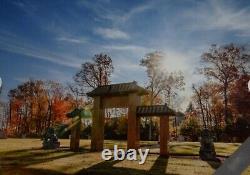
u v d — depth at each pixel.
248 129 32.97
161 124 15.88
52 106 52.28
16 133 52.47
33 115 54.12
